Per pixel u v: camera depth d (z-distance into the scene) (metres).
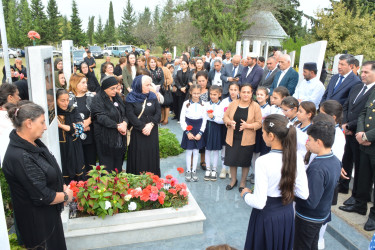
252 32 25.17
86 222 3.21
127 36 59.81
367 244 3.33
